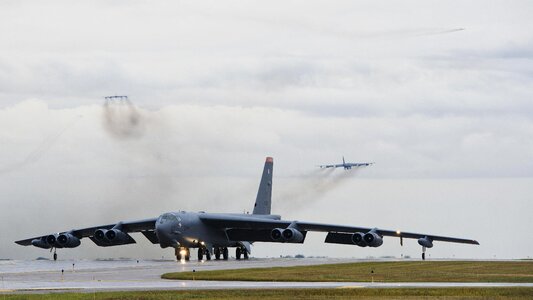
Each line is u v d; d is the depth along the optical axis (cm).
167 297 18275
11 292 19662
